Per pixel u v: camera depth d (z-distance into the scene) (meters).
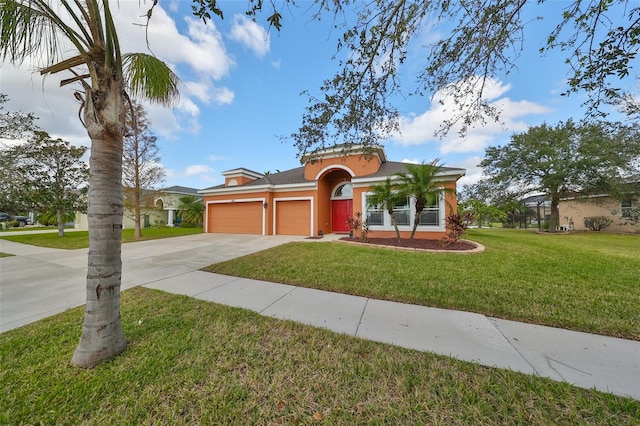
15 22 2.19
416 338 3.03
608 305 3.91
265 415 1.91
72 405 2.01
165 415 1.91
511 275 5.48
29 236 16.27
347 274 5.70
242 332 3.17
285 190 15.51
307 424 1.83
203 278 5.71
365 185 13.00
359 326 3.35
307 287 5.00
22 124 11.50
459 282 5.05
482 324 3.40
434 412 1.92
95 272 2.56
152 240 13.07
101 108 2.49
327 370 2.43
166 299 4.32
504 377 2.29
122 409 1.97
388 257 7.40
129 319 3.54
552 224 19.89
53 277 6.04
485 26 3.20
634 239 13.79
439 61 3.57
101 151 2.56
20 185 12.06
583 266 6.25
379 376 2.34
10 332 3.21
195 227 26.02
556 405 1.97
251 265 6.75
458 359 2.59
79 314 3.78
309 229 14.84
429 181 9.48
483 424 1.81
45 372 2.41
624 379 2.25
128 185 14.48
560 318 3.51
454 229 9.39
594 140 17.08
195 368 2.46
